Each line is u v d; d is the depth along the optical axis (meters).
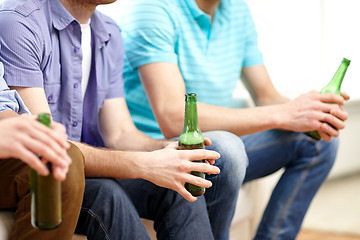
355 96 2.99
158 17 1.73
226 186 1.49
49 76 1.44
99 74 1.60
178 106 1.68
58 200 0.94
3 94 1.22
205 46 1.87
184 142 1.33
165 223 1.39
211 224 1.55
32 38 1.36
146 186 1.43
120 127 1.67
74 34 1.49
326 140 1.75
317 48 3.19
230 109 1.75
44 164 0.91
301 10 3.12
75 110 1.51
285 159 1.89
